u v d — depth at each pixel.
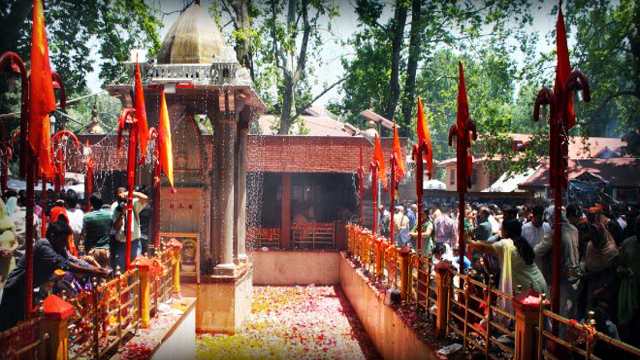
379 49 25.12
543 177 26.72
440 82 31.48
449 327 6.31
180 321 7.21
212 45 10.75
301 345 9.91
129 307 6.42
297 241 16.95
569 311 7.05
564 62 5.06
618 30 21.05
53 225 6.00
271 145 15.98
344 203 19.05
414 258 8.08
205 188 10.61
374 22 24.67
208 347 9.57
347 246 16.41
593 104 22.58
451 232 13.60
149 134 7.86
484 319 5.43
